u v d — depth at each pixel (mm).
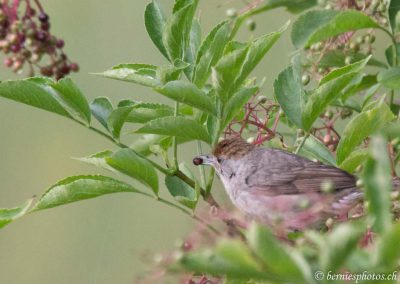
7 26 10945
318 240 7023
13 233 19891
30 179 20453
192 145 18297
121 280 18797
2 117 20844
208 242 9047
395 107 12609
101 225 19328
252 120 13383
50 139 20656
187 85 10508
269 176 13320
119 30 19562
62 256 19344
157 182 10711
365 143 12492
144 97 19031
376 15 12812
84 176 10797
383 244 7051
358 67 11273
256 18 18125
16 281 19750
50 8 19781
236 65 10336
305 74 12914
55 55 11109
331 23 11461
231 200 13969
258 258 7434
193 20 11938
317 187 12984
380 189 7387
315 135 13070
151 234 19062
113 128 11094
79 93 10984
